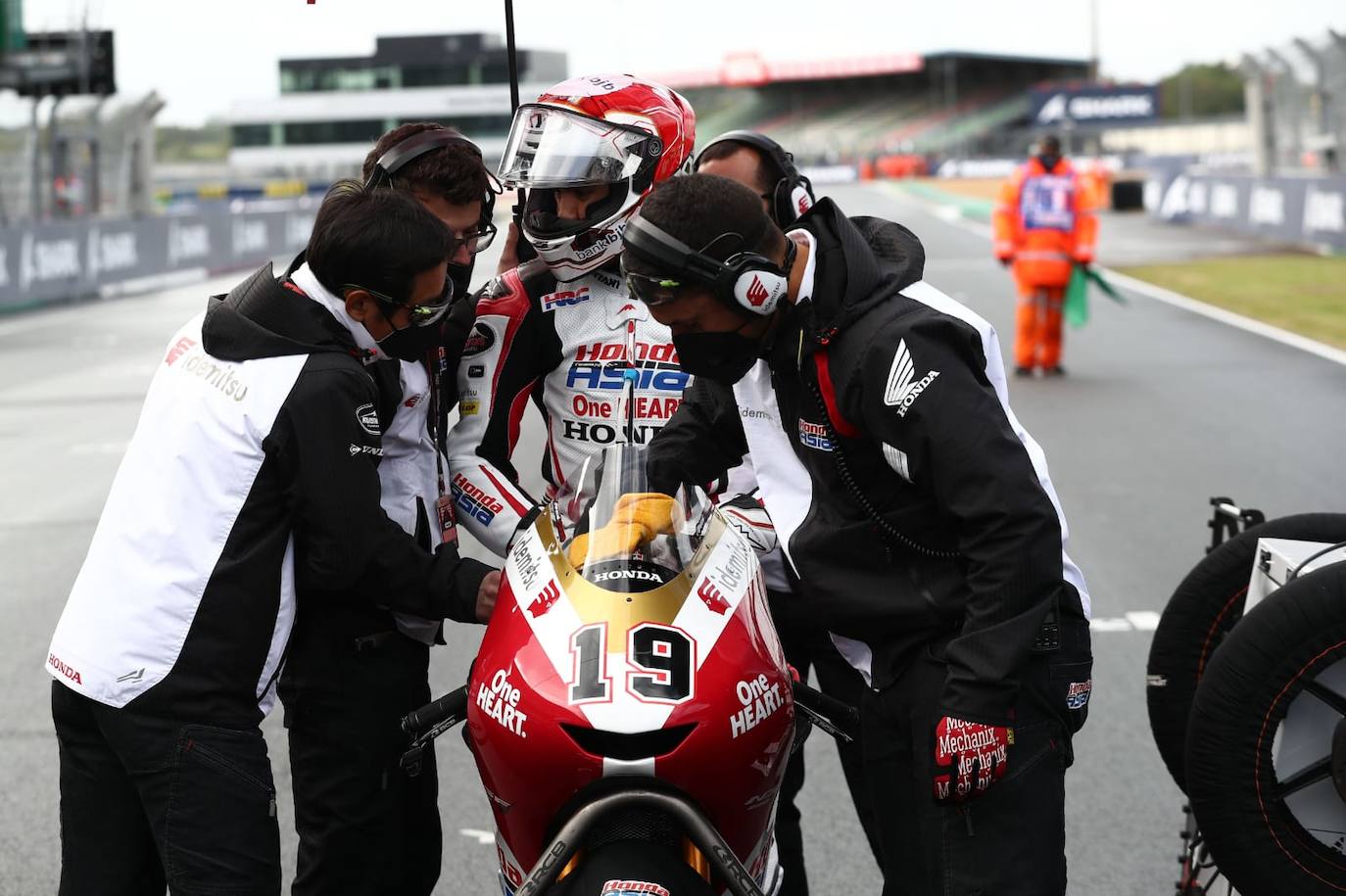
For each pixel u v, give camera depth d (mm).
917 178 76938
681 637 2297
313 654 2918
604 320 3283
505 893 2551
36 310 20516
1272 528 3211
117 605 2590
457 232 3061
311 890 3020
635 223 2426
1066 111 82188
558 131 3154
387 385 2842
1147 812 4223
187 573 2578
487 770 2352
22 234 20766
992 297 17953
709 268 2391
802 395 2584
